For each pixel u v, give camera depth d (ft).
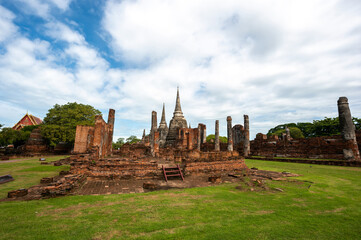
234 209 19.97
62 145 120.98
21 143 132.05
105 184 32.63
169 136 184.65
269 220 17.24
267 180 36.96
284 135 122.21
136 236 13.66
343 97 70.79
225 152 49.06
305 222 16.94
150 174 38.47
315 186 31.63
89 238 13.28
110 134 84.94
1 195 24.27
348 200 23.79
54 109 115.75
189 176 41.34
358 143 75.46
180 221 16.49
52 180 32.60
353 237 14.39
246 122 109.60
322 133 133.49
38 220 16.22
